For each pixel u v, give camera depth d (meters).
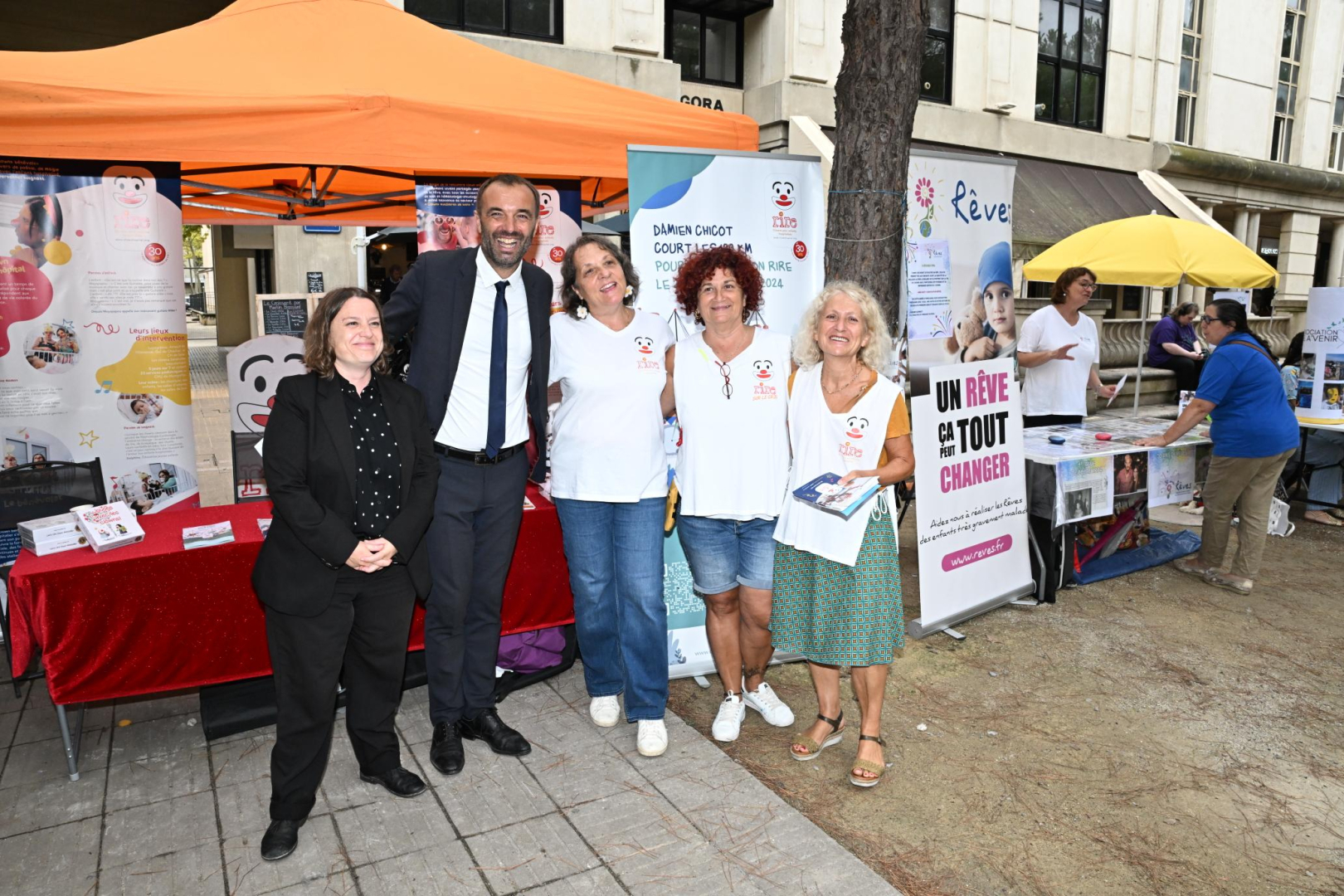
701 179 3.71
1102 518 5.36
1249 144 16.19
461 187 4.24
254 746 3.20
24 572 2.80
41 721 3.37
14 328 3.42
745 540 3.17
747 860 2.54
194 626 3.06
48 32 10.10
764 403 3.02
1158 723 3.48
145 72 3.31
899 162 3.97
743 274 2.96
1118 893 2.46
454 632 3.01
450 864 2.52
